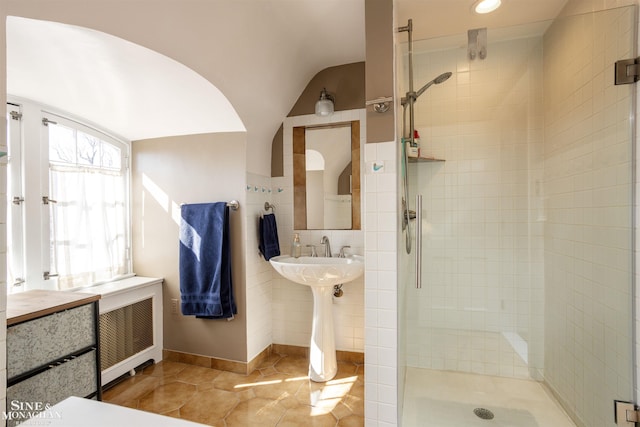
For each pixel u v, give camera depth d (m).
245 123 2.30
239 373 2.36
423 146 1.91
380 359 1.59
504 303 1.97
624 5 1.42
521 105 1.87
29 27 1.32
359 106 2.48
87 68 1.71
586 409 1.59
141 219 2.66
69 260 2.21
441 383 1.91
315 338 2.27
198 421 1.82
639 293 1.37
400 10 1.78
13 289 1.92
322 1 1.75
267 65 2.12
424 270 1.96
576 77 1.63
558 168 1.79
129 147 2.68
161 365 2.49
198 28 1.61
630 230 1.41
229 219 2.38
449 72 1.83
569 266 1.73
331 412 1.89
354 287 2.50
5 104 1.11
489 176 1.94
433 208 1.98
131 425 0.78
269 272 2.68
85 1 1.26
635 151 1.39
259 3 1.70
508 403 1.78
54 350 1.49
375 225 1.60
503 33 1.78
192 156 2.51
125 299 2.28
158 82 1.87
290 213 2.65
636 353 1.39
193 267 2.39
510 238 1.95
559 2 1.72
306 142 2.62
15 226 1.94
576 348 1.67
